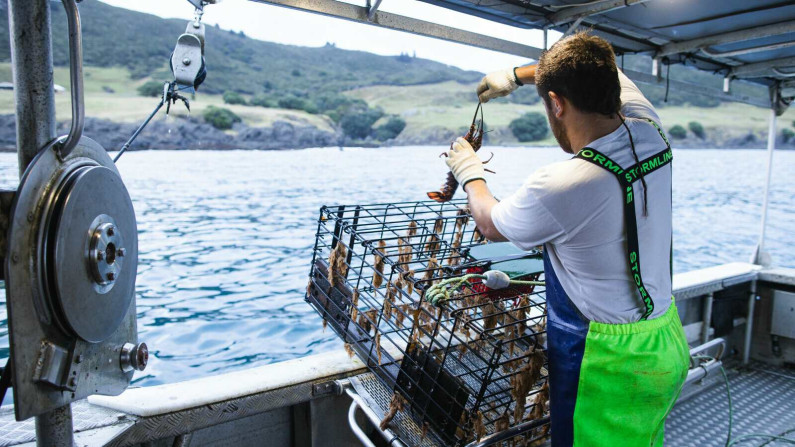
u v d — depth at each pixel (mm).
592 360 1473
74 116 1197
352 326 2037
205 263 12875
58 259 1129
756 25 3621
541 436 2020
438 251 2164
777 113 4488
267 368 2350
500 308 1935
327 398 2402
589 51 1367
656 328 1481
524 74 1705
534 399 1986
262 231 16859
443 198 1883
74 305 1193
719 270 4102
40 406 1150
